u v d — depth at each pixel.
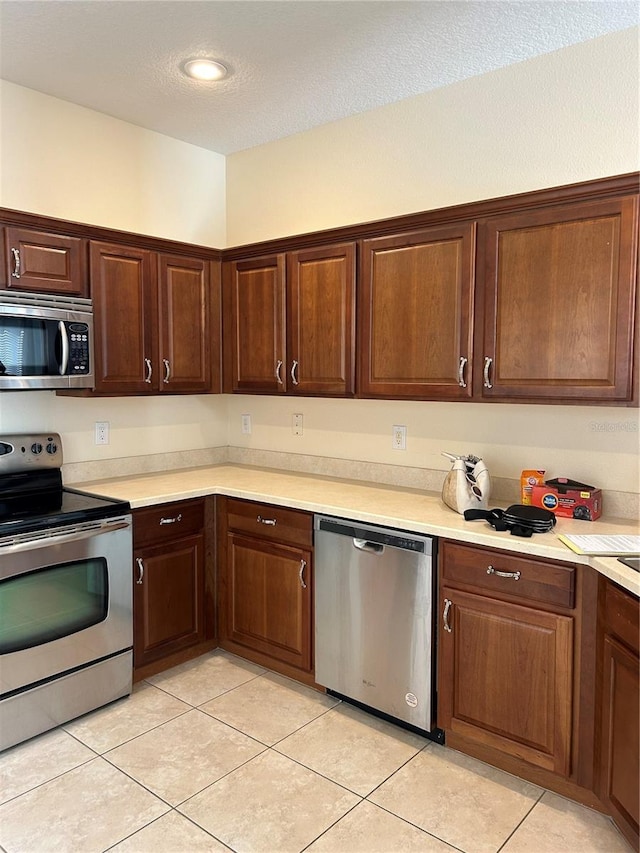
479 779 2.21
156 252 3.04
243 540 3.02
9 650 2.31
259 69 2.63
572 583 2.00
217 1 2.14
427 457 2.95
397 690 2.46
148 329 3.02
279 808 2.05
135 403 3.35
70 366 2.66
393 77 2.69
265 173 3.52
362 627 2.55
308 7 2.17
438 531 2.29
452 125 2.76
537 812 2.04
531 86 2.53
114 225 3.19
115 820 1.98
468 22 2.25
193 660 3.10
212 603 3.17
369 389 2.78
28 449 2.83
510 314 2.34
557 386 2.25
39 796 2.09
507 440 2.68
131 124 3.24
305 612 2.78
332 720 2.58
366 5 2.15
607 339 2.13
